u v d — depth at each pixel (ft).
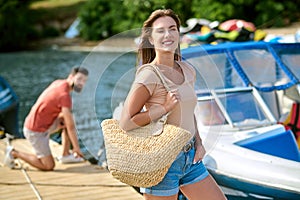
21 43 107.86
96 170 26.71
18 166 27.63
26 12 114.42
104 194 23.39
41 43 107.24
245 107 24.71
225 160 21.66
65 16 119.24
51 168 26.78
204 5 93.71
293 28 80.43
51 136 33.14
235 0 93.71
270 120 24.52
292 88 26.73
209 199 15.21
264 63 26.58
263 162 20.95
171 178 14.37
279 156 22.91
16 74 75.92
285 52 27.12
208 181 15.26
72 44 102.83
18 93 62.85
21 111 53.26
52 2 126.93
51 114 26.23
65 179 25.46
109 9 104.99
